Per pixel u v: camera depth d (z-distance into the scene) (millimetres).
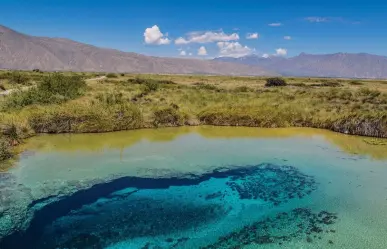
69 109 21219
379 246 8797
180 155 16359
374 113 22500
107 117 21422
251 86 54562
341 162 15734
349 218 10312
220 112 24406
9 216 9977
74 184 12422
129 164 14820
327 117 23969
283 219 10258
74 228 9484
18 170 13664
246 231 9547
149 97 30281
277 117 24016
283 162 15602
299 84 59156
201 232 9445
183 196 11703
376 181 13375
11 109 22328
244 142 19188
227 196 11812
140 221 9938
